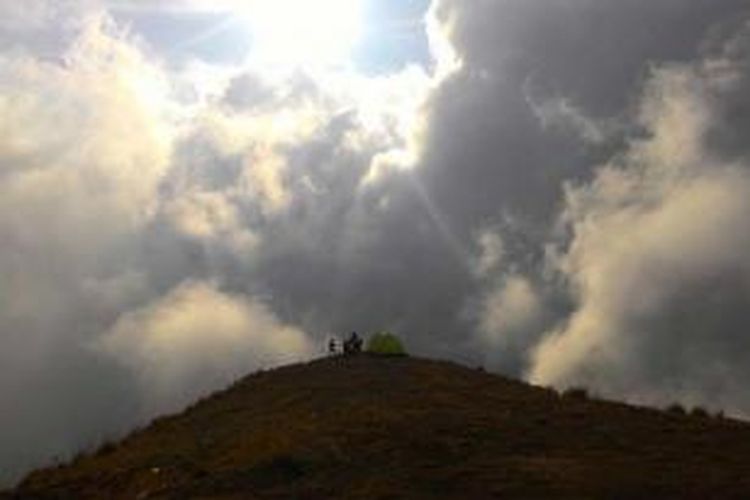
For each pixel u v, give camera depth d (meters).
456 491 20.69
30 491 28.31
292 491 22.03
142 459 30.27
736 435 26.17
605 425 27.67
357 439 25.98
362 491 21.25
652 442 25.25
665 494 19.53
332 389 38.00
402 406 31.36
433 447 24.66
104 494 26.92
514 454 23.97
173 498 23.28
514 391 35.41
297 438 26.75
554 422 28.12
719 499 19.03
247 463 25.23
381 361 45.22
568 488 20.28
